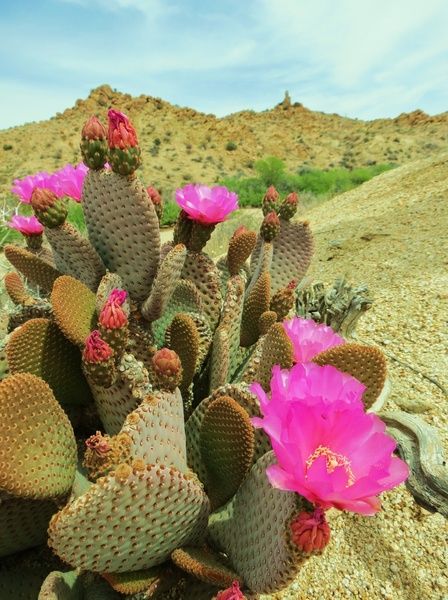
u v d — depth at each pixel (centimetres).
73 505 30
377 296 138
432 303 128
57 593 35
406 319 122
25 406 34
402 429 77
